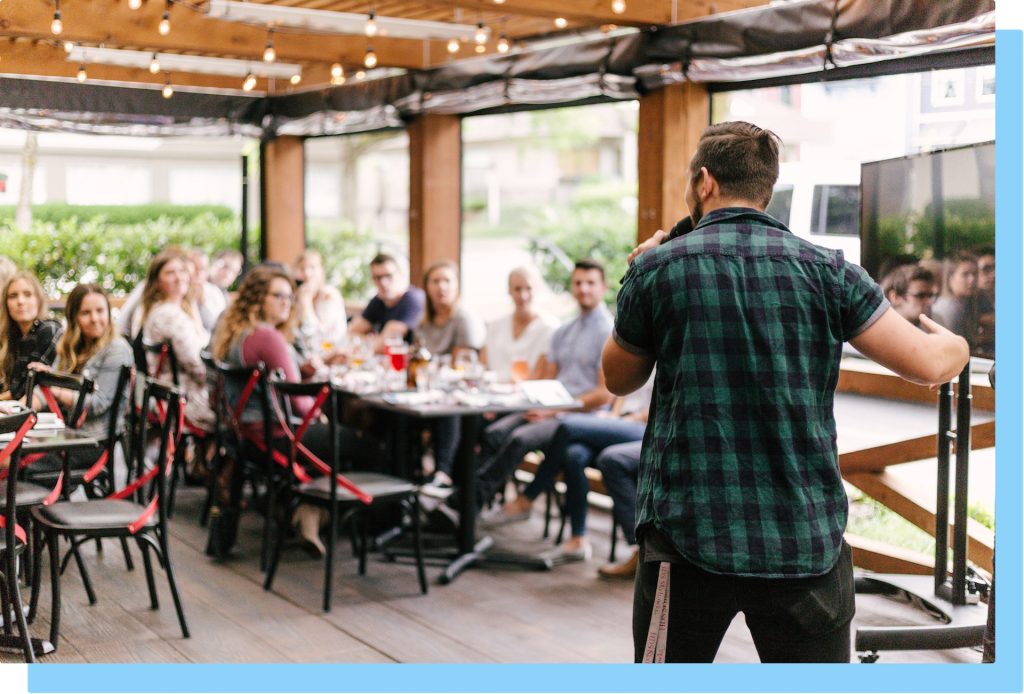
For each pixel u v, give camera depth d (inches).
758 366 92.7
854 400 203.2
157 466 178.1
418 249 308.7
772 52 209.3
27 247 251.8
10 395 195.6
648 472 98.6
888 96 196.5
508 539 232.5
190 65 265.0
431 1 209.3
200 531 236.5
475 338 250.4
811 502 92.8
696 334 93.7
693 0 226.1
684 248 95.7
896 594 167.3
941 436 161.3
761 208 99.1
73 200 259.8
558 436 215.8
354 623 180.7
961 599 158.6
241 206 336.8
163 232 291.0
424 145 304.0
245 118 309.4
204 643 170.9
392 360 227.6
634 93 240.8
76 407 187.0
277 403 212.5
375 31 240.7
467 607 189.2
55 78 251.3
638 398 227.0
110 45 254.5
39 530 172.4
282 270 219.1
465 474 210.8
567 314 459.8
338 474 196.4
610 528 243.9
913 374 94.3
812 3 201.5
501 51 259.1
